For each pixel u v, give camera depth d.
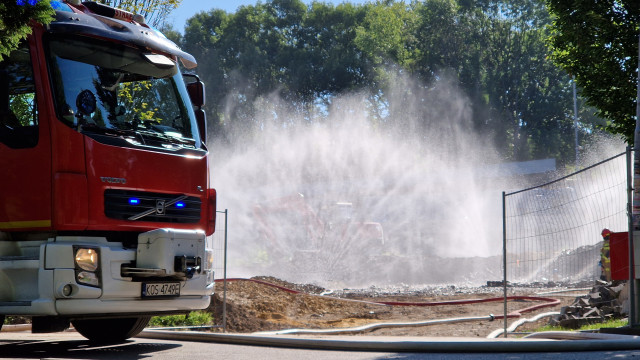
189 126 7.72
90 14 7.08
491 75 65.56
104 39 6.99
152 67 7.44
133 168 6.80
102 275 6.45
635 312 7.73
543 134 65.94
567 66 10.95
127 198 6.73
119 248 6.66
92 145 6.51
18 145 6.42
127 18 7.61
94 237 6.52
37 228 6.31
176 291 7.08
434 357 6.07
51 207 6.26
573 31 10.36
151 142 7.07
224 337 7.78
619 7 10.33
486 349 6.43
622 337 6.87
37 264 6.27
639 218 7.96
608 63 10.43
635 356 5.84
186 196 7.34
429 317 13.45
